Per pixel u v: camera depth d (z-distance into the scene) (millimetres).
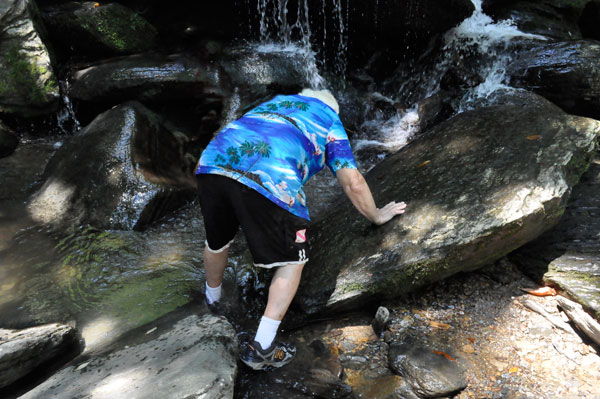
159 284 3152
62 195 3898
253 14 5473
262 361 2439
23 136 4859
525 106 4172
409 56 5516
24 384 2406
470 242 2799
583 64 4508
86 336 2742
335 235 3221
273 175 2395
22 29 4766
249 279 3176
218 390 2053
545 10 5973
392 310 2873
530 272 3035
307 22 5473
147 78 4477
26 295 3053
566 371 2430
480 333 2680
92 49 5102
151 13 5449
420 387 2350
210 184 2477
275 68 4820
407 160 3682
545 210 2875
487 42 5277
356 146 4727
